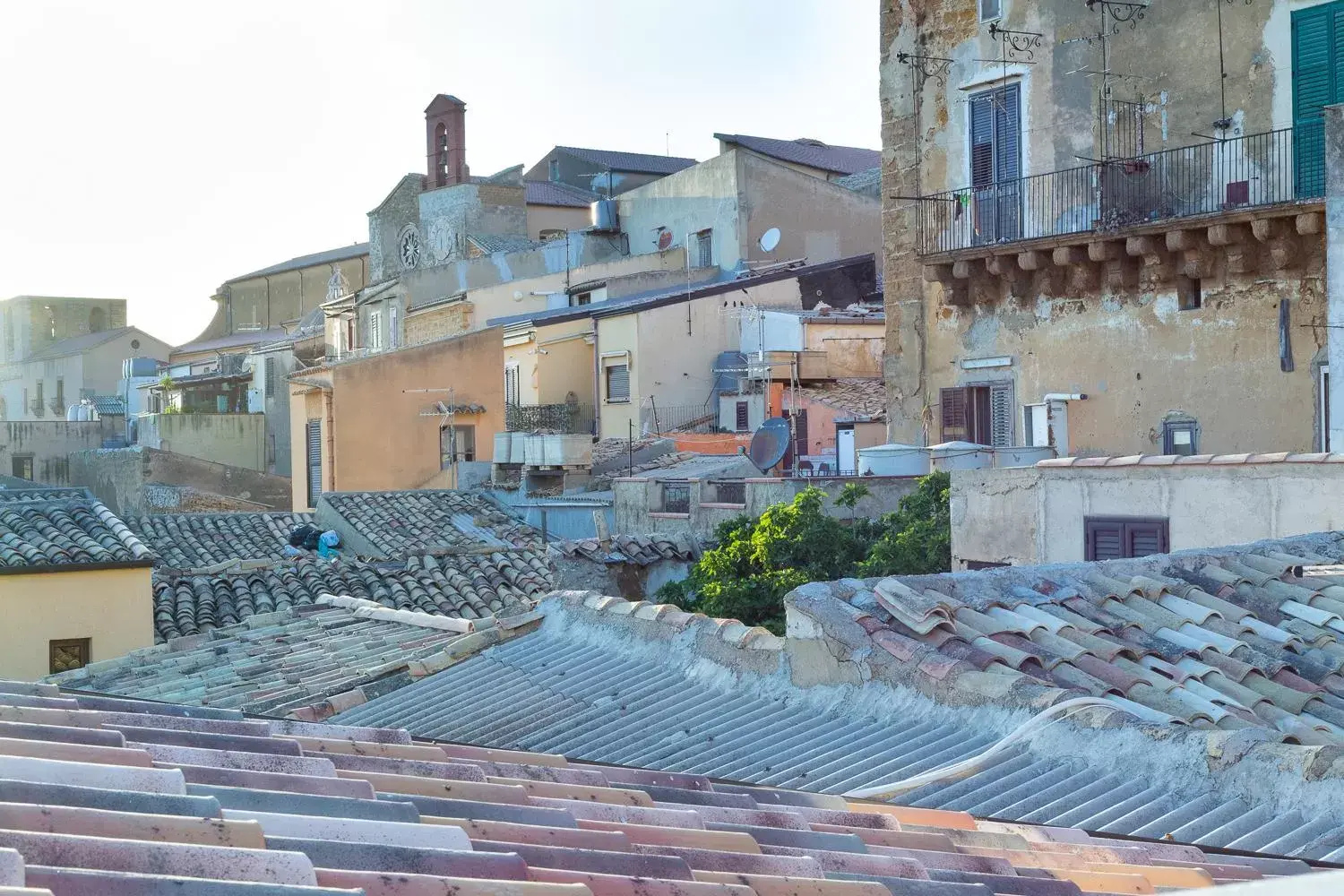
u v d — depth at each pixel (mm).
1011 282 23719
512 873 3857
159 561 26766
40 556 20906
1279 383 20188
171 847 3389
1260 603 10562
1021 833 6500
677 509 27922
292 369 60281
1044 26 23266
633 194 54406
